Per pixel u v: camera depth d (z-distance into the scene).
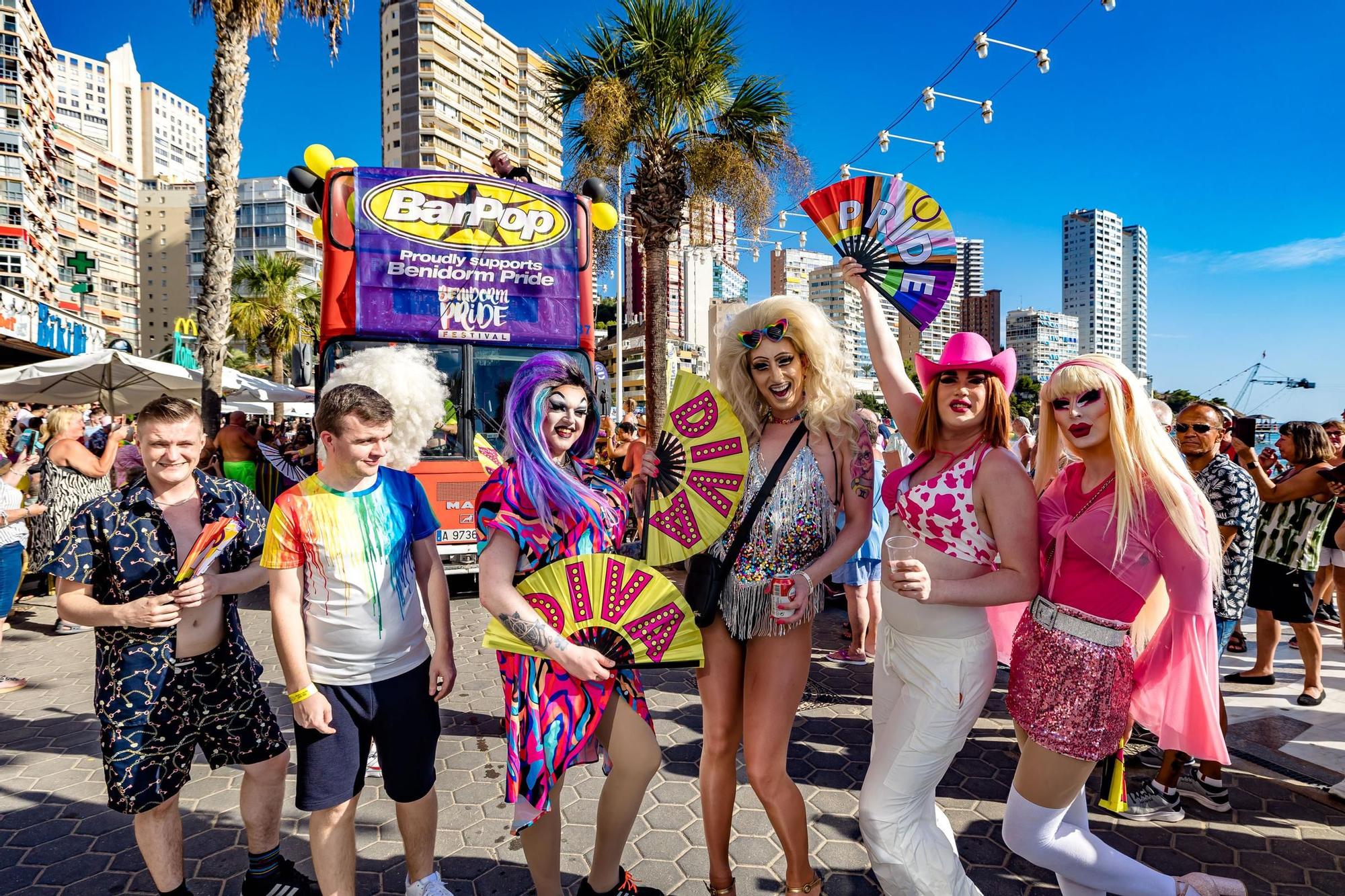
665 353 12.01
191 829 2.96
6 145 47.84
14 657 5.47
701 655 2.00
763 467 2.27
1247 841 2.80
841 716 4.16
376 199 5.93
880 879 2.06
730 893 2.31
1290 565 4.19
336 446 2.06
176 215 113.50
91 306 86.56
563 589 1.96
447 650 2.24
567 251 6.47
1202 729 2.03
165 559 2.18
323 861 2.06
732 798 2.30
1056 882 2.58
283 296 32.81
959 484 2.05
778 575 2.16
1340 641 5.48
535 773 1.91
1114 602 1.94
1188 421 3.47
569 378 2.04
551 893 2.10
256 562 2.39
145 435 2.20
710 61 11.23
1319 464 4.14
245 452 7.31
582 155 11.71
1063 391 2.05
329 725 2.01
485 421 6.31
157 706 2.14
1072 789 1.98
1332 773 3.33
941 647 2.01
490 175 6.35
